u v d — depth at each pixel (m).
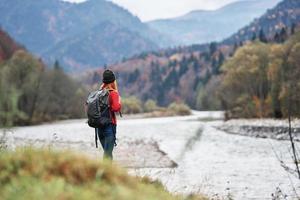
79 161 7.82
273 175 22.36
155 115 197.12
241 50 115.19
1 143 10.86
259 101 107.00
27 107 109.06
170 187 17.16
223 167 26.31
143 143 47.38
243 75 111.88
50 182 6.63
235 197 15.62
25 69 107.38
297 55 73.00
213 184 19.12
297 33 97.50
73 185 7.00
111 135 13.13
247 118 106.56
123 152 36.16
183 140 52.78
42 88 128.62
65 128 93.19
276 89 94.00
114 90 13.23
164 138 57.69
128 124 113.69
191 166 26.83
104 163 8.14
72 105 162.25
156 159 31.06
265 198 15.50
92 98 13.12
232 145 45.16
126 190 6.85
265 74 109.81
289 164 26.98
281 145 43.72
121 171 8.28
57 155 8.00
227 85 113.12
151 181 11.83
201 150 39.06
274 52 108.06
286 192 16.94
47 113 142.75
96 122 12.98
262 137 58.16
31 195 6.11
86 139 53.97
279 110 94.50
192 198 10.54
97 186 7.03
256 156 33.47
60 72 153.12
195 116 184.62
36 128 95.44
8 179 7.03
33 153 7.92
